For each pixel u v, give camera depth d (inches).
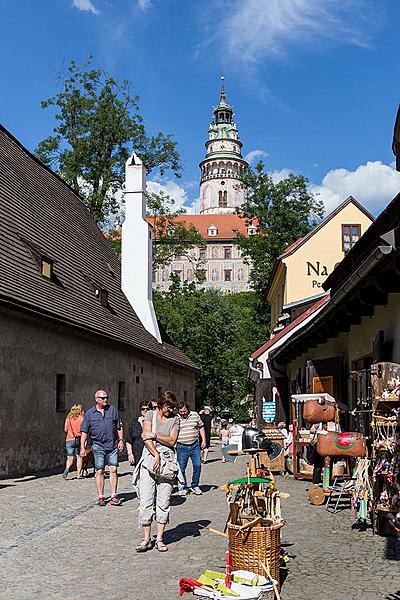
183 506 456.4
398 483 315.3
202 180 5600.4
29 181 961.5
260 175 1798.7
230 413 1945.1
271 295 1644.9
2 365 604.4
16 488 534.6
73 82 1486.2
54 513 417.1
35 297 674.2
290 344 740.0
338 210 1268.5
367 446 438.9
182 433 518.3
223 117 5684.1
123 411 984.9
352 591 248.8
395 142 324.8
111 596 244.4
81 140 1475.1
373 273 371.6
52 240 899.4
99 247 1190.9
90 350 840.3
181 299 1814.7
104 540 340.2
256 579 238.8
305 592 247.6
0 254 667.4
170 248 1643.7
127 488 548.4
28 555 306.2
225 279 4857.3
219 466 794.2
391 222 421.7
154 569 283.6
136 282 1254.3
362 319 524.7
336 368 612.1
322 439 445.4
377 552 309.3
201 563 293.4
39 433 678.5
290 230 1771.7
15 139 1013.8
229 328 1918.1
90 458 625.3
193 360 1749.5
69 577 270.5
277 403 1107.9
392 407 346.9
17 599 240.5
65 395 753.0
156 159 1535.4
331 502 464.4
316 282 1256.8
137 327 1140.5
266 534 253.0
